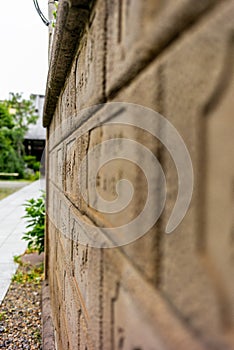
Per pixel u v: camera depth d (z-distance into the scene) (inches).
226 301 10.1
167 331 12.1
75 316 32.8
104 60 20.8
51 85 52.3
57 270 59.2
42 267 123.7
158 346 12.6
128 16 16.2
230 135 10.2
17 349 72.9
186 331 11.3
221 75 10.6
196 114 11.4
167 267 12.8
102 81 21.2
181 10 12.1
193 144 11.6
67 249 42.4
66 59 38.3
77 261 32.5
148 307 13.6
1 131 706.8
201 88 11.2
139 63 15.0
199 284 11.0
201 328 10.7
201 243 11.1
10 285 108.7
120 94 17.8
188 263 11.6
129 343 15.5
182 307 11.6
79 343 29.7
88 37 26.4
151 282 13.7
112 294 18.5
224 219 10.3
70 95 40.6
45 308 73.4
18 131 741.3
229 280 10.1
